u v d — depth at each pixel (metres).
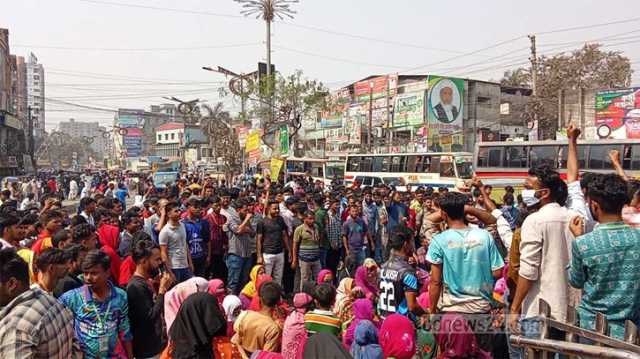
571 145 5.75
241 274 11.29
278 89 35.91
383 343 5.10
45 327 3.74
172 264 9.24
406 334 5.00
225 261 11.49
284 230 11.35
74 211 28.08
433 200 11.09
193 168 65.81
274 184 18.80
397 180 33.38
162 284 6.36
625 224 4.18
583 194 5.25
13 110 67.94
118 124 118.44
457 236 4.89
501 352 5.12
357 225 12.63
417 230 14.22
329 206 12.67
